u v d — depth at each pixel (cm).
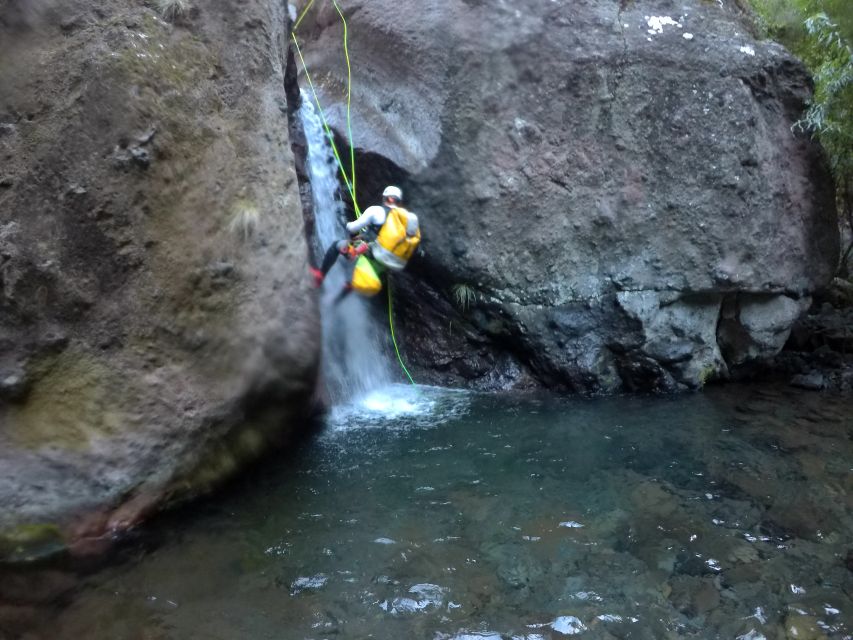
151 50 469
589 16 711
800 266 776
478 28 700
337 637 348
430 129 701
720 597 389
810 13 820
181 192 467
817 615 373
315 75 786
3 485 393
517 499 502
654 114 714
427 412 684
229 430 485
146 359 444
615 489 521
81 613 357
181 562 407
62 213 428
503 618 367
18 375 408
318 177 737
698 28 734
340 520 464
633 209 722
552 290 729
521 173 704
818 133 768
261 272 496
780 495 511
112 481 422
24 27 449
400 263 655
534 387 765
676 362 751
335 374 691
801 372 805
